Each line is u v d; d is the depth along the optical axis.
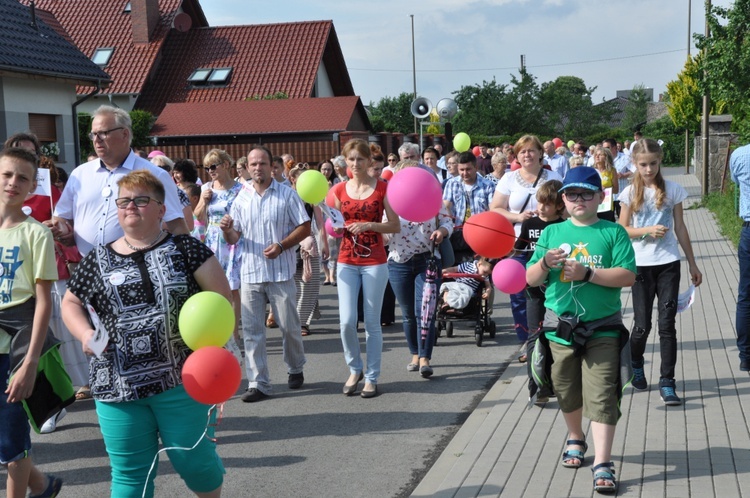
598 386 4.90
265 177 7.40
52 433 6.69
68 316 4.05
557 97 64.44
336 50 40.09
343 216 7.32
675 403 6.45
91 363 4.08
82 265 4.11
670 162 60.91
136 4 38.91
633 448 5.55
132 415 4.03
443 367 8.48
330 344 9.73
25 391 4.38
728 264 13.68
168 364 4.00
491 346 9.42
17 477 4.54
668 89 43.47
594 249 4.98
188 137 27.36
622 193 6.77
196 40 39.88
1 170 4.65
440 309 9.50
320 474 5.59
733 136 25.69
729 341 8.54
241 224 7.40
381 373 8.29
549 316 5.11
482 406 6.89
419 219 5.93
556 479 5.10
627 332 4.98
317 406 7.20
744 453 5.38
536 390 5.31
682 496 4.75
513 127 63.50
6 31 21.34
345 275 7.37
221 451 6.10
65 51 22.67
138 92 37.12
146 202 4.05
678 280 6.62
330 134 26.61
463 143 14.61
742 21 19.47
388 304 10.65
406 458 5.86
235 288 9.09
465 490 5.00
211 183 9.75
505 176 7.89
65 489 5.48
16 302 4.61
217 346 3.85
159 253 4.05
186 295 4.05
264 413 7.04
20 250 4.59
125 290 3.98
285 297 7.48
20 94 20.72
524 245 7.34
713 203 23.28
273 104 28.25
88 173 5.89
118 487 4.11
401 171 5.98
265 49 39.22
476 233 5.55
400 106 63.81
